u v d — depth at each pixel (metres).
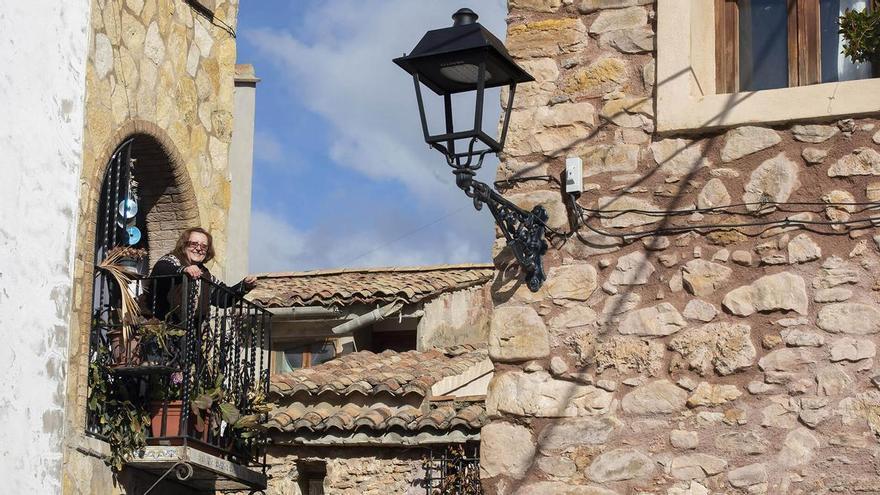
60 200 7.35
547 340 7.86
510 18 8.39
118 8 9.93
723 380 7.50
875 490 7.10
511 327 7.94
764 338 7.46
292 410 12.27
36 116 7.25
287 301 14.72
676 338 7.63
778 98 7.71
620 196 7.92
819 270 7.47
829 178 7.57
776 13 8.10
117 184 9.90
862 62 7.90
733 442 7.38
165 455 9.49
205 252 10.20
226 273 11.09
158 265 10.00
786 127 7.71
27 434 7.04
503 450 7.79
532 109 8.21
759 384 7.41
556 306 7.90
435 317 14.98
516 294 7.99
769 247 7.58
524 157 8.16
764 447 7.32
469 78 7.32
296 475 12.14
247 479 10.24
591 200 7.97
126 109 9.95
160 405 9.71
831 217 7.52
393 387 12.11
